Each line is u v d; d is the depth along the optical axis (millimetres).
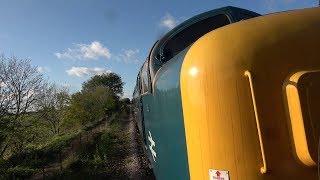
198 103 3002
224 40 2971
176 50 5898
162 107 4699
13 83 18734
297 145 2729
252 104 2822
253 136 2801
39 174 16281
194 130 3074
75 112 38062
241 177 2805
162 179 5379
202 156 2994
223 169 2863
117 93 76250
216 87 2898
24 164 17781
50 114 30656
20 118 18781
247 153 2797
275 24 2967
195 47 3168
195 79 3020
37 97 21125
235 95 2850
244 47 2895
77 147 21641
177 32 5980
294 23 2965
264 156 2752
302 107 2662
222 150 2869
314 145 2615
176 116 3746
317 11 3064
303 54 2885
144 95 7742
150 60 6031
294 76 2787
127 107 68688
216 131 2891
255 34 2936
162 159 5172
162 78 4645
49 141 25562
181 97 3365
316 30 2934
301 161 2725
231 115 2850
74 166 16656
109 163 16766
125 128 33250
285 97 2822
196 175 3102
